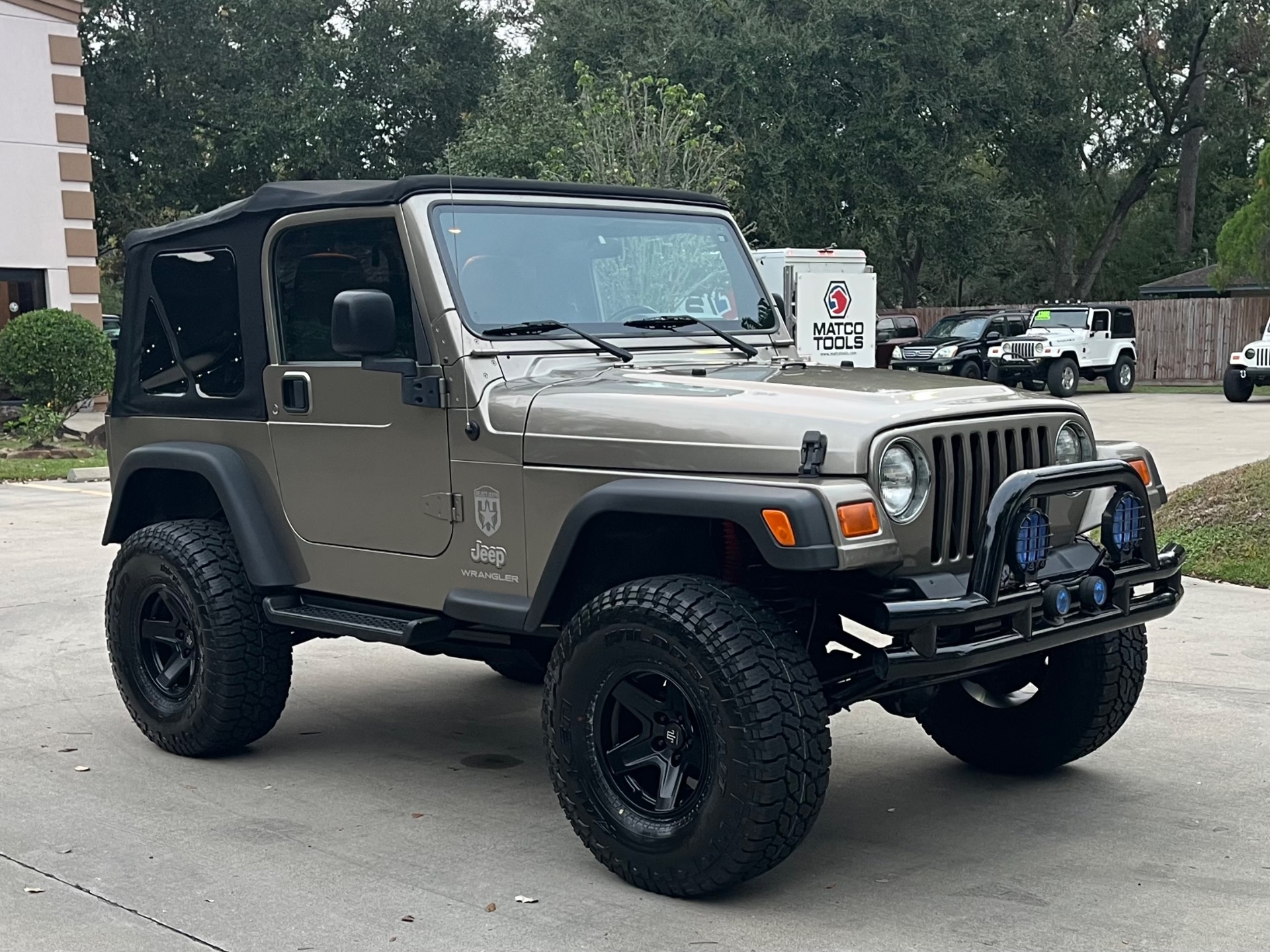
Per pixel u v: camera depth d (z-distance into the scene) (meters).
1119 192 45.56
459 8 37.72
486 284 4.56
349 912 3.84
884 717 5.93
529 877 4.11
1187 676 6.37
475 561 4.43
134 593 5.35
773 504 3.59
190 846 4.38
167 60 35.28
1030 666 4.90
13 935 3.69
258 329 5.03
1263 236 28.66
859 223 32.84
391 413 4.59
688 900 3.90
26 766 5.26
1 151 20.05
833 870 4.14
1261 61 39.94
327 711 6.08
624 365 4.64
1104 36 39.03
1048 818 4.60
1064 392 27.62
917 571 3.89
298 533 4.99
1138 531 4.22
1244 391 25.33
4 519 11.94
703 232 5.24
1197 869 4.12
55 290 20.69
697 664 3.70
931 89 32.00
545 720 4.11
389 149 38.22
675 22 31.06
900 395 4.00
